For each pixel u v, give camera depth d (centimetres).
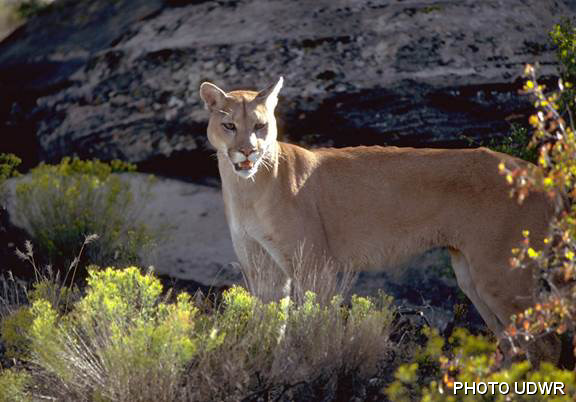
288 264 1052
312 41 1577
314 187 1064
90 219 1318
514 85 1466
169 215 1444
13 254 1338
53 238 1306
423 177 1041
